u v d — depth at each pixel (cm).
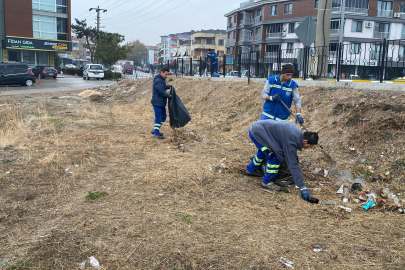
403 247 299
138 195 411
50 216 351
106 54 3897
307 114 695
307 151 574
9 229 324
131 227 330
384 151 491
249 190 438
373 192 418
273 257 284
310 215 365
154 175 477
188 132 757
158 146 668
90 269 264
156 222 342
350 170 484
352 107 612
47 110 1161
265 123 433
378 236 320
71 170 502
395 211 378
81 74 4200
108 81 3167
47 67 3269
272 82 489
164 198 403
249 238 314
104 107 1341
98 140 702
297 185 411
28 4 3562
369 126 546
